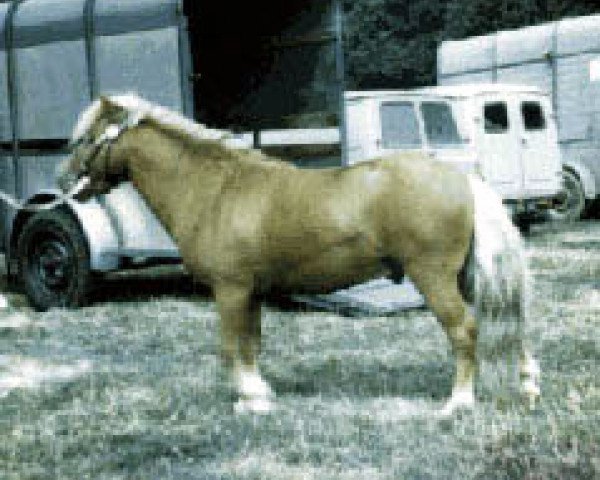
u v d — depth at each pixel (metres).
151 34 10.02
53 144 10.86
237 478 5.22
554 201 16.12
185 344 8.65
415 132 12.93
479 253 5.80
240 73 11.62
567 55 17.70
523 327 5.86
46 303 10.66
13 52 11.09
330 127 10.68
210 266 6.25
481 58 19.19
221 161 6.33
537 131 15.80
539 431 5.55
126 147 6.55
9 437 6.07
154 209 6.56
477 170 13.59
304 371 7.41
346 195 5.93
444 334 8.55
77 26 10.52
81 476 5.38
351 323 9.21
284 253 6.06
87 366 8.00
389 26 34.44
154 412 6.48
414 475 5.12
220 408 6.51
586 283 10.84
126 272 13.26
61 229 10.44
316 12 10.73
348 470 5.25
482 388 5.99
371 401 6.49
